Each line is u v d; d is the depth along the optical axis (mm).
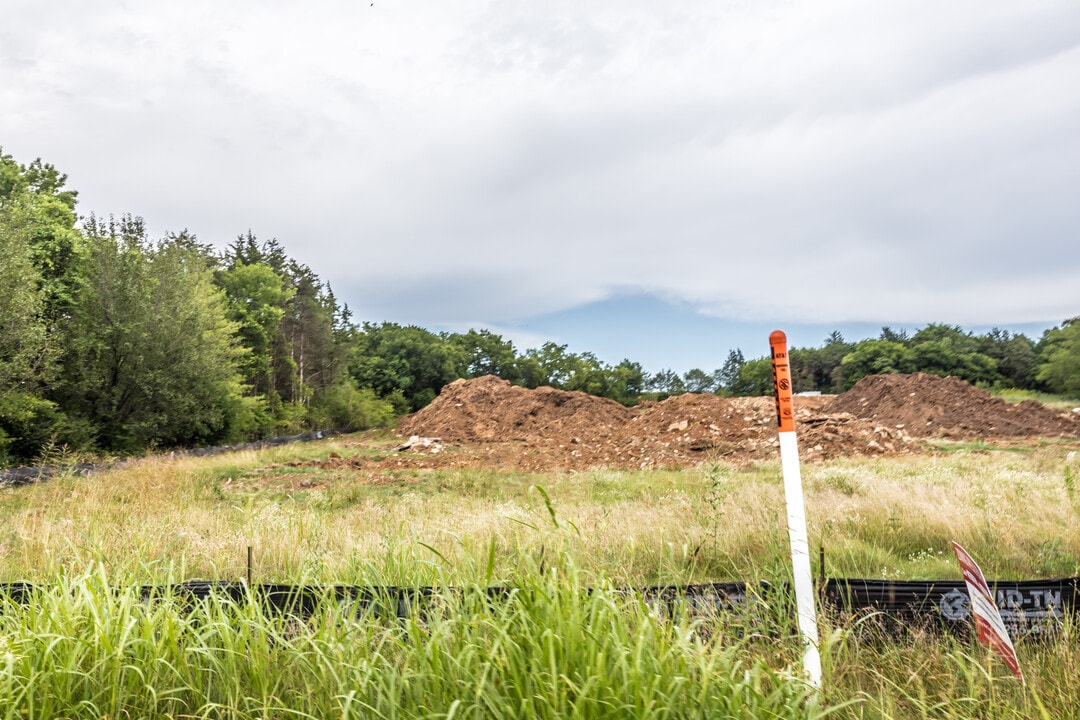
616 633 2922
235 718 2965
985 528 7691
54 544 6258
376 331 76062
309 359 52938
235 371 36219
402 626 3596
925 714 3186
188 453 25609
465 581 3635
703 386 105312
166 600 3615
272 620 3525
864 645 4281
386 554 4957
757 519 7922
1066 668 3572
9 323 21219
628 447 24781
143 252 28797
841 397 34312
